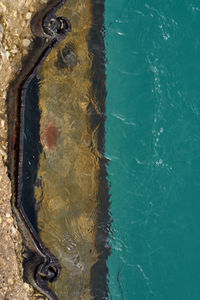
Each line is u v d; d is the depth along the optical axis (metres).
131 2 7.57
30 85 6.53
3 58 6.02
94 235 7.39
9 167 6.19
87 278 7.29
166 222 7.69
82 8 7.13
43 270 6.21
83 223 7.30
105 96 7.48
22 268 6.32
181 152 7.72
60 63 6.94
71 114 7.11
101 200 7.46
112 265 7.51
